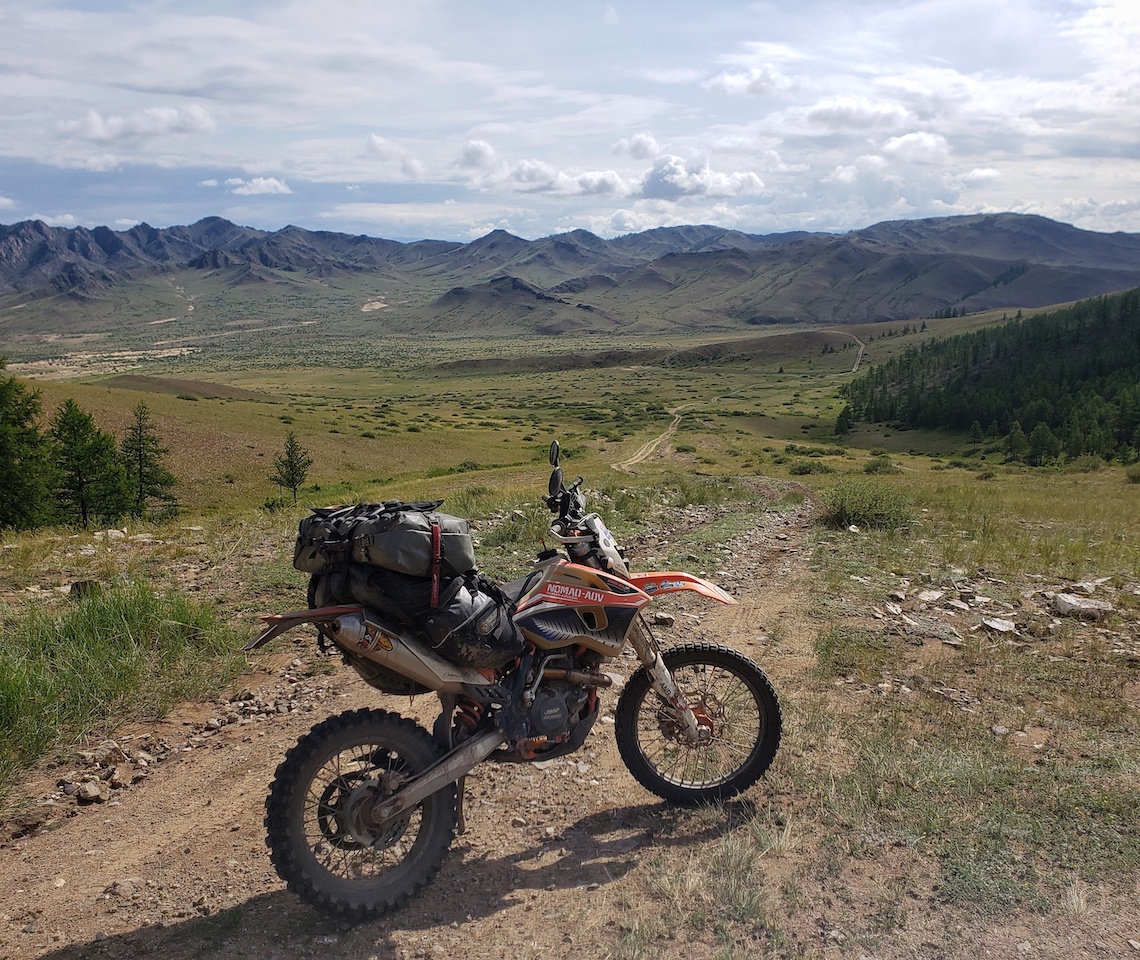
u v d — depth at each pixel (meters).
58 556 10.32
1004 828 3.90
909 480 46.38
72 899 3.59
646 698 5.18
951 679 6.12
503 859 3.86
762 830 3.95
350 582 3.51
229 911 3.46
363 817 3.42
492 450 109.62
